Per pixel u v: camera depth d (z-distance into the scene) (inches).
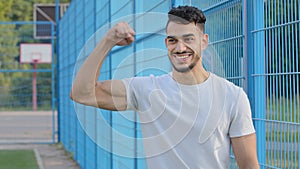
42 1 1316.4
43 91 753.6
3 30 850.1
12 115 882.8
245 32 147.3
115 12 230.4
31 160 467.5
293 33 132.7
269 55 141.2
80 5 371.2
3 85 794.8
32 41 955.3
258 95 145.9
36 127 795.4
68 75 479.5
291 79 134.1
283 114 137.2
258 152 146.6
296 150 132.0
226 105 99.8
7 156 496.4
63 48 531.5
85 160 364.8
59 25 584.4
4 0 1310.3
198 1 163.6
